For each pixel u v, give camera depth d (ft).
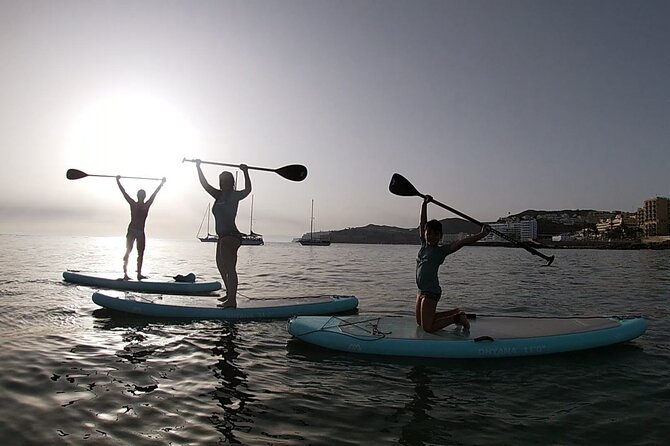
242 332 23.81
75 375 16.74
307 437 12.32
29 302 31.07
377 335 20.68
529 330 21.74
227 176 26.73
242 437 12.22
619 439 12.58
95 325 24.72
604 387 16.72
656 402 15.33
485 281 55.93
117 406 14.05
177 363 18.53
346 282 51.67
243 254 144.66
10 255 87.35
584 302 37.93
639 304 37.04
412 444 12.06
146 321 25.84
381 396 15.51
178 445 11.68
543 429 13.16
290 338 22.79
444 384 16.79
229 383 16.38
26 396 14.64
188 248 196.44
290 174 27.55
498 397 15.62
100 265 69.05
